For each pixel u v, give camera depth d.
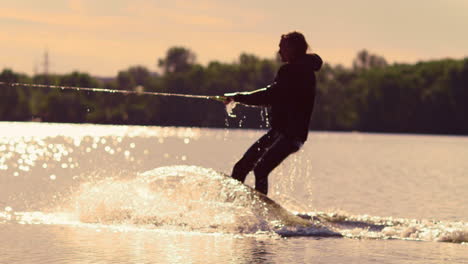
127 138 171.50
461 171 66.44
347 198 36.06
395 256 17.86
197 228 21.48
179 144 135.12
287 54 22.89
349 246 19.28
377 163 82.00
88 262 16.09
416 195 38.78
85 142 129.62
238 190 23.12
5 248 17.69
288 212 22.70
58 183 39.44
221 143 147.12
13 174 47.47
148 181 25.50
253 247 18.62
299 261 16.78
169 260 16.52
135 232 20.66
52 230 20.78
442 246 19.77
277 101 22.70
